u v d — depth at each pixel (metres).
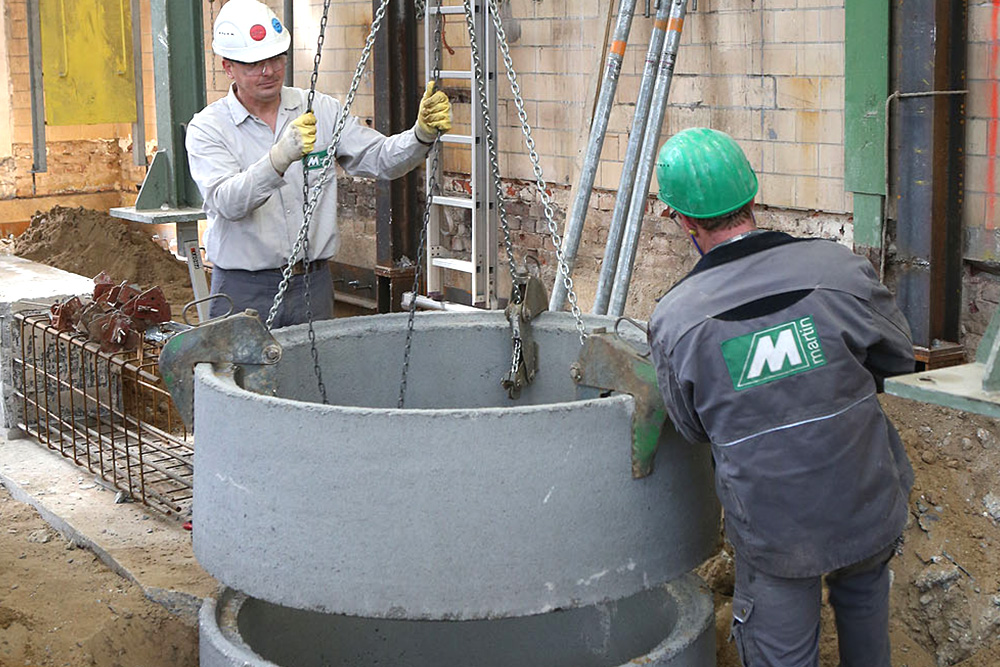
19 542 4.18
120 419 5.15
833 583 2.94
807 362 2.59
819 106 5.00
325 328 3.55
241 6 4.14
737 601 2.82
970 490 4.02
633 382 2.74
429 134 4.14
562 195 6.22
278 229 4.29
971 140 4.49
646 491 2.80
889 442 2.93
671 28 5.11
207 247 4.38
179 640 3.66
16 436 5.08
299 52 7.94
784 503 2.61
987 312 4.56
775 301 2.60
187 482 4.23
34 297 5.04
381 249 7.11
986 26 4.37
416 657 3.66
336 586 2.71
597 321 3.61
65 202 11.44
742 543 2.71
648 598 3.42
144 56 11.08
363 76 7.42
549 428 2.65
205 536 2.93
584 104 5.94
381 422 2.62
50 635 3.58
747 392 2.59
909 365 2.80
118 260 8.72
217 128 4.22
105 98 10.15
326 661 3.58
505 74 6.43
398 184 7.00
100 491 4.51
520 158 6.42
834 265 2.68
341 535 2.68
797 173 5.16
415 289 3.56
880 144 4.67
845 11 4.71
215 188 4.10
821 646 3.75
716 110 5.48
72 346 5.01
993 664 3.56
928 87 4.43
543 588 2.71
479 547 2.66
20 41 10.95
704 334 2.60
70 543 4.16
